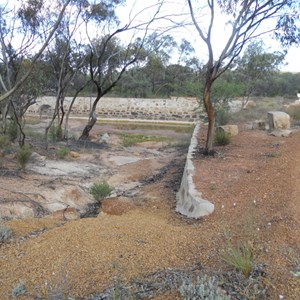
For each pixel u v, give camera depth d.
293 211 4.45
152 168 10.43
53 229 5.16
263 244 3.78
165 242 4.36
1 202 5.89
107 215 5.99
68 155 11.19
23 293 3.40
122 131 21.42
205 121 18.59
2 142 10.80
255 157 8.13
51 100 30.05
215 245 4.06
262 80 26.16
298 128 11.77
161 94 33.75
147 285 3.29
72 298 3.22
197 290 2.92
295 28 8.41
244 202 5.33
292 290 2.89
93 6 13.19
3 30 10.35
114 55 15.48
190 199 5.82
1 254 4.38
